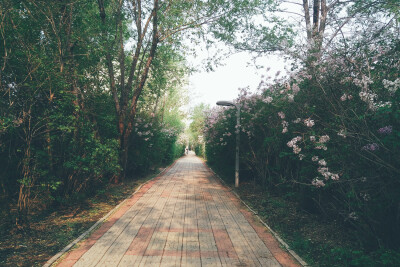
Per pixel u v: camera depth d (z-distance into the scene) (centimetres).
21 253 402
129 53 1191
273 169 896
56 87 546
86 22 819
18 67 520
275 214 649
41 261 376
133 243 445
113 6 1012
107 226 537
